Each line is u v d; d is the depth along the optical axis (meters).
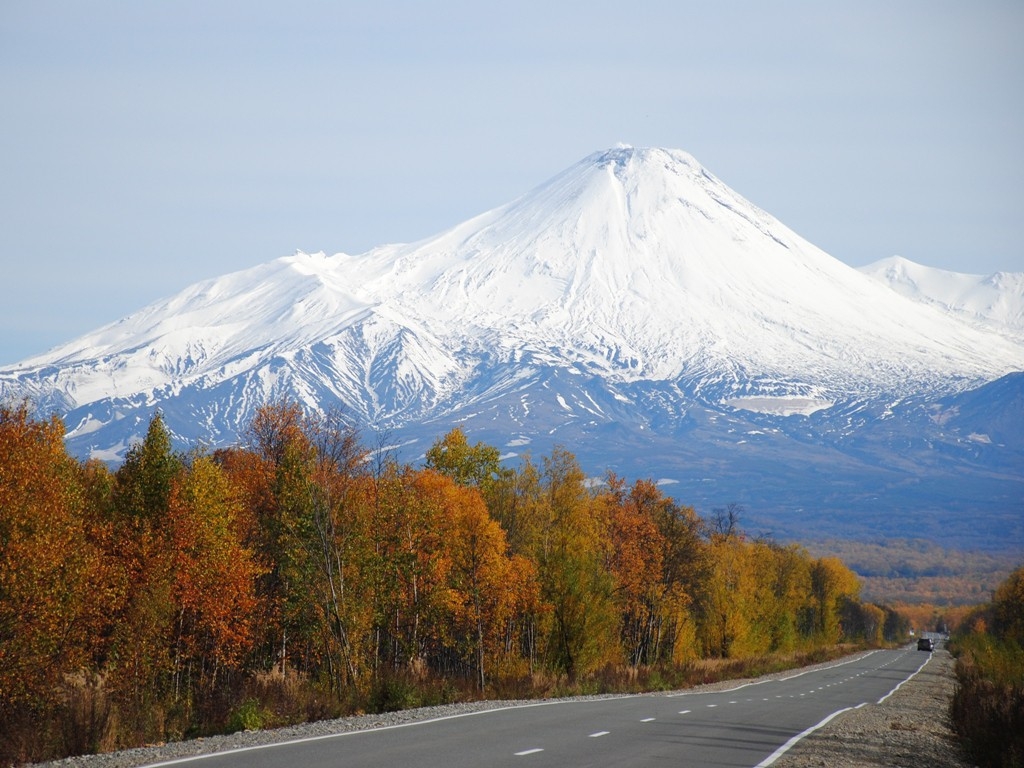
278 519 179.25
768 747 91.12
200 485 175.12
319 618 170.38
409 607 196.12
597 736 90.19
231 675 181.25
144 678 156.00
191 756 73.62
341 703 122.12
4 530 141.00
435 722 98.75
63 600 145.00
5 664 132.75
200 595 171.25
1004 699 116.69
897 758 91.81
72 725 93.75
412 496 193.12
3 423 154.88
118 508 174.12
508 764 71.06
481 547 199.38
